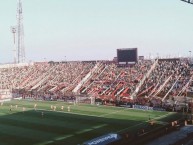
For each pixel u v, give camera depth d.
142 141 45.44
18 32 132.12
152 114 65.38
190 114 63.25
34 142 45.88
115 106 77.19
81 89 93.44
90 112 69.12
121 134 49.16
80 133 50.44
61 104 82.06
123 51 99.38
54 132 51.50
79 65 110.62
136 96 80.12
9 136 49.47
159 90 81.06
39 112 70.19
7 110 73.81
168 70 90.44
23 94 97.88
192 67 88.69
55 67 114.38
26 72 115.94
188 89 77.94
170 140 46.00
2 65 120.12
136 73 93.69
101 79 96.44
